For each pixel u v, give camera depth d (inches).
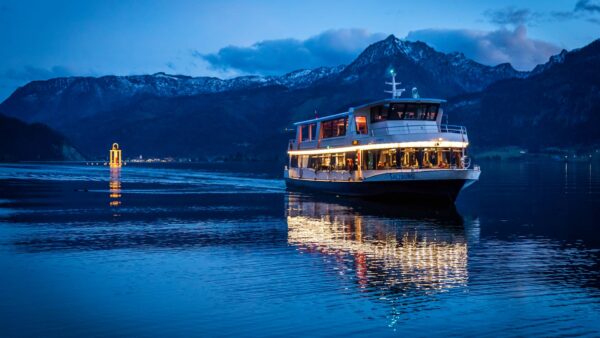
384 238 1534.2
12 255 1278.3
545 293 939.3
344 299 900.6
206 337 733.3
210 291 951.6
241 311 839.7
